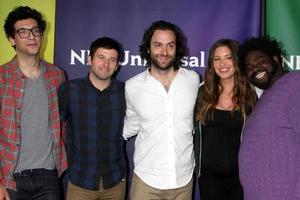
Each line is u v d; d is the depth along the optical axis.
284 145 1.72
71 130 2.57
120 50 2.80
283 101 1.74
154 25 2.55
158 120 2.43
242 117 2.38
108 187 2.54
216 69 2.49
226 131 2.39
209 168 2.42
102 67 2.47
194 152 2.52
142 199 2.46
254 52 1.97
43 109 2.39
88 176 2.50
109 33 2.95
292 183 1.71
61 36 2.96
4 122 2.31
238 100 2.40
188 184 2.50
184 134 2.45
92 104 2.52
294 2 2.82
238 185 2.39
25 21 2.33
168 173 2.42
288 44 2.84
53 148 2.46
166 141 2.42
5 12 2.92
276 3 2.84
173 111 2.43
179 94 2.46
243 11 2.88
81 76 2.98
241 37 2.89
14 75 2.34
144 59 2.82
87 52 2.96
